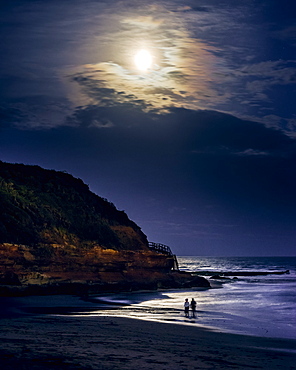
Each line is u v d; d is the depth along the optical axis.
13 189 60.16
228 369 16.33
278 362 18.66
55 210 62.44
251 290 71.31
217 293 63.78
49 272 50.34
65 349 17.45
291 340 25.92
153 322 30.58
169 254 80.25
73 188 73.88
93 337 21.52
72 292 51.78
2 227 49.91
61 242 56.03
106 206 79.25
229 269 190.88
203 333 26.80
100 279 56.44
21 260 47.50
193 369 15.80
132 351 18.34
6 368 13.60
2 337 19.55
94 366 14.77
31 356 15.59
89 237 63.44
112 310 38.22
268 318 37.28
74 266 54.34
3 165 68.19
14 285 45.91
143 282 63.44
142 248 73.62
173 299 52.41
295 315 39.53
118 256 61.16
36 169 73.50
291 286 83.25
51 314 32.81
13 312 33.16
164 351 19.08
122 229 74.44
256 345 23.45
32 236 52.47
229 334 27.17
